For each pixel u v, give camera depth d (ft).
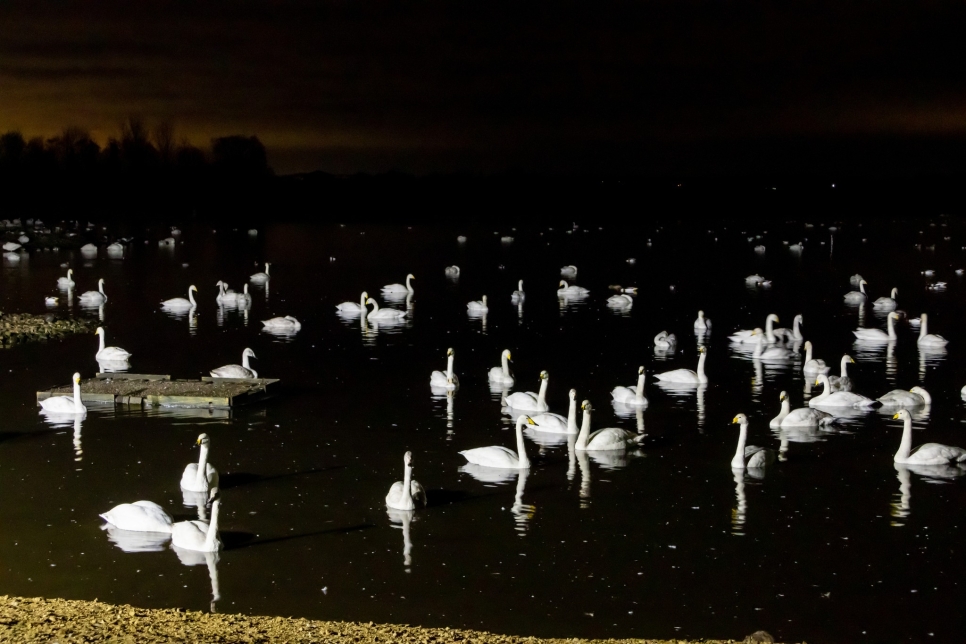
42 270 253.24
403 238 377.50
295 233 397.80
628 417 107.04
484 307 186.70
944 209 535.19
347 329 167.84
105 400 111.45
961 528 74.43
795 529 74.23
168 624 55.93
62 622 55.93
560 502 79.97
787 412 102.63
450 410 109.70
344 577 65.51
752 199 583.17
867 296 202.08
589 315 185.68
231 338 157.28
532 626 58.90
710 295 215.92
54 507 78.43
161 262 279.90
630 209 563.48
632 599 62.59
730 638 57.88
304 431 100.94
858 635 58.49
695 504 79.56
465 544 71.20
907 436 89.35
